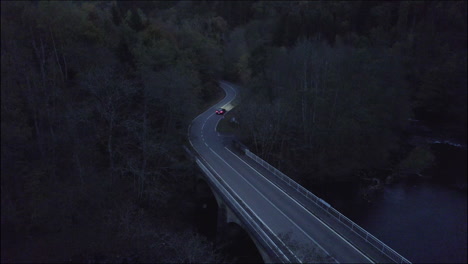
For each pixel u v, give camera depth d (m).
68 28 31.62
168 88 30.62
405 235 26.94
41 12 29.20
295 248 19.61
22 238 22.83
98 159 27.91
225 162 33.19
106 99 27.22
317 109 36.12
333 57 40.56
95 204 25.89
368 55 43.34
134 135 28.27
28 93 24.56
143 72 31.05
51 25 29.94
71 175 25.44
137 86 30.45
